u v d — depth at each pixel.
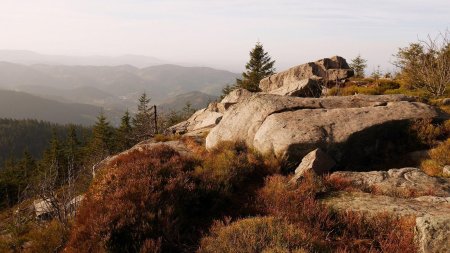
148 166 9.87
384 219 6.66
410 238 5.96
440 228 5.45
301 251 5.48
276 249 5.63
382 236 6.33
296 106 12.74
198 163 10.94
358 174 9.23
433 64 21.05
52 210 11.45
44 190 11.24
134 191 8.20
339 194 8.09
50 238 8.70
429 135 11.16
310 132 10.64
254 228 6.36
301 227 6.45
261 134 11.52
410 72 22.69
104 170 10.70
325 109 12.17
